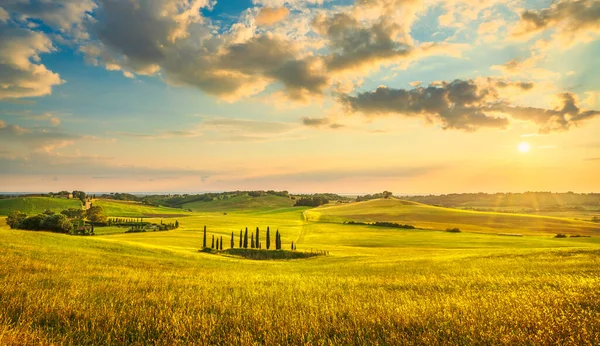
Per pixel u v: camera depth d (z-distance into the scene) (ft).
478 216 545.85
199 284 57.93
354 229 482.28
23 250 99.35
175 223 550.77
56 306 33.09
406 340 24.17
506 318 28.66
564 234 396.98
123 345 24.71
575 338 23.02
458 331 25.93
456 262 122.42
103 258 109.81
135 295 42.39
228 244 351.67
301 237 420.36
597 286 44.93
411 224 502.79
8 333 23.99
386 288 57.00
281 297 44.21
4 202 649.20
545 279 58.23
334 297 45.37
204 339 24.77
